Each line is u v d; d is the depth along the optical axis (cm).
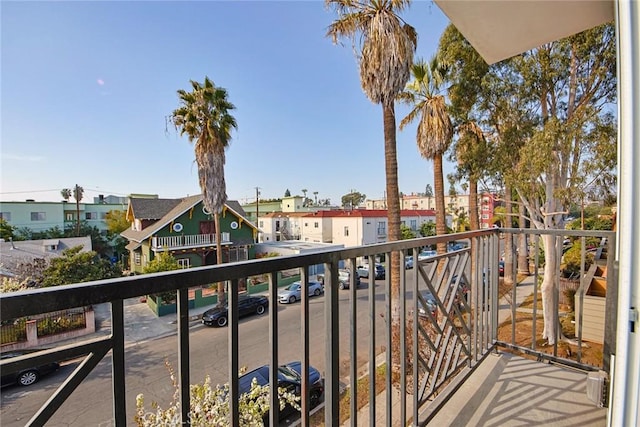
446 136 717
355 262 112
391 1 505
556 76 468
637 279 54
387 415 131
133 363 601
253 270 81
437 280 187
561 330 422
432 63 703
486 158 556
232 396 77
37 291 49
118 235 2061
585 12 123
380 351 525
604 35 420
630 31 55
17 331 646
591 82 449
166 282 65
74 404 427
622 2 57
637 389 54
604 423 149
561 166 457
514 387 182
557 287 219
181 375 68
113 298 58
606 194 434
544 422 152
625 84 56
